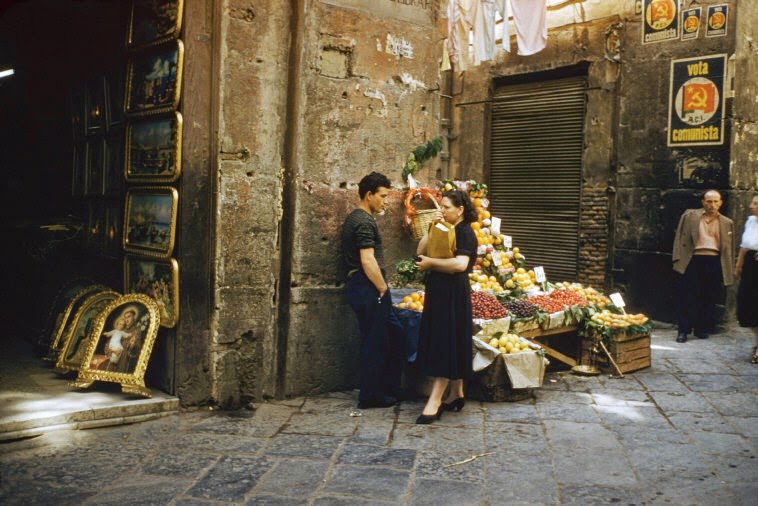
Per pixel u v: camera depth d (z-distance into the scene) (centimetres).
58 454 430
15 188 812
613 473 418
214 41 516
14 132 821
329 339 586
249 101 532
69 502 366
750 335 877
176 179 513
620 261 1054
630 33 1037
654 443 471
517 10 984
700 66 945
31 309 740
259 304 547
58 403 485
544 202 1191
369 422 507
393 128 620
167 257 516
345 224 551
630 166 1041
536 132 1199
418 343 520
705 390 609
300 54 552
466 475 411
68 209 708
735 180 929
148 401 499
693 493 390
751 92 947
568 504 375
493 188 1276
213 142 520
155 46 527
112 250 609
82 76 666
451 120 1321
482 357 555
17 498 369
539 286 727
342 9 578
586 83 1118
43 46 741
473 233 511
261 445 455
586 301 692
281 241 564
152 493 379
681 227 845
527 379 559
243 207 535
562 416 529
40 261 712
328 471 414
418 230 620
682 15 965
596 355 672
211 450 444
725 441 478
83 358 541
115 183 610
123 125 593
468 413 532
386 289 540
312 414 525
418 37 631
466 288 511
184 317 515
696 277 829
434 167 663
